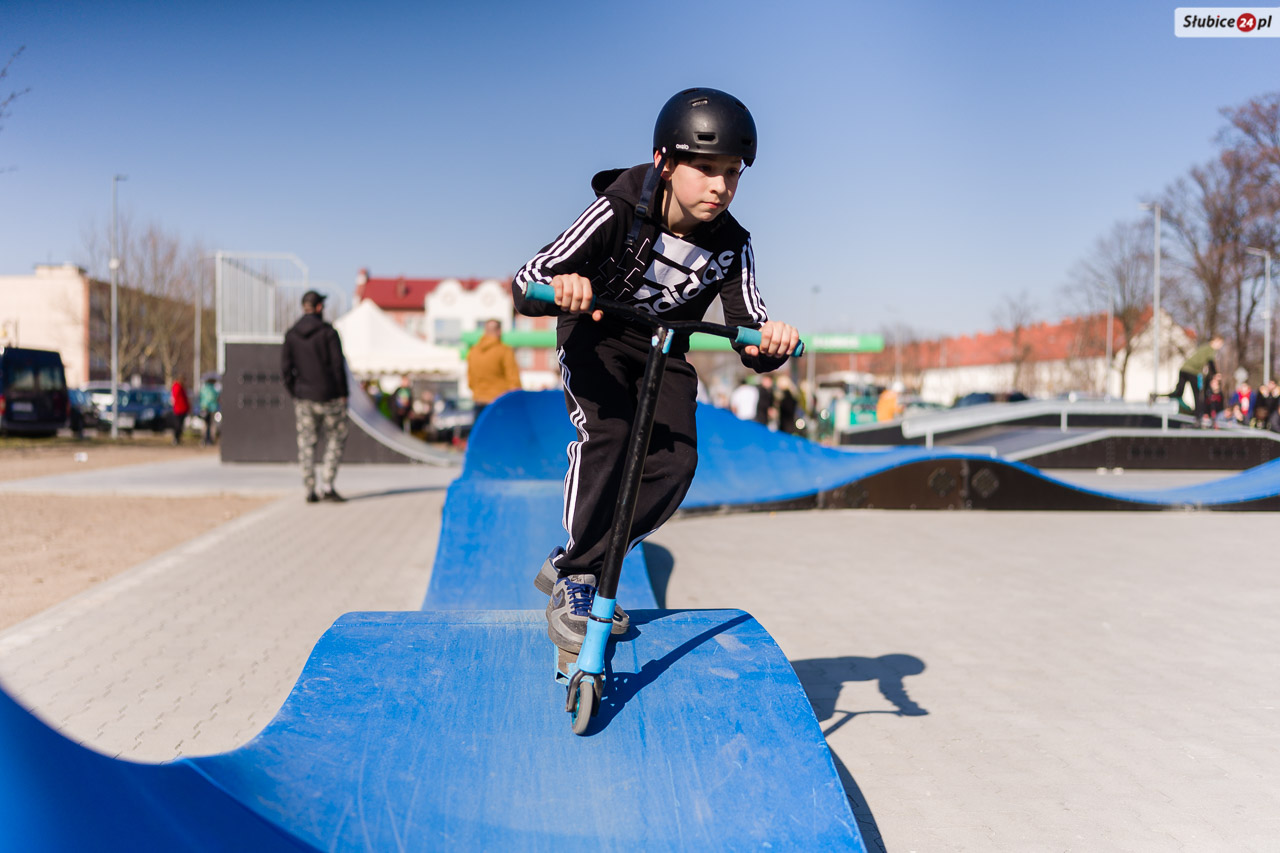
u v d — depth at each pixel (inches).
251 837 69.1
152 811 65.1
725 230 100.1
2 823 55.9
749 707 94.4
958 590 223.1
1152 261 1574.8
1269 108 1299.2
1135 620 195.3
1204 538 306.8
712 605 206.1
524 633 107.3
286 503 384.2
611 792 83.7
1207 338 1471.5
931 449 449.1
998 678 155.8
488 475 304.8
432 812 79.3
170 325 1792.6
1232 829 102.7
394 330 1403.8
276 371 605.3
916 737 129.8
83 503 381.7
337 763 83.2
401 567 248.2
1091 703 144.0
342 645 102.3
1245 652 172.6
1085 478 558.9
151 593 214.2
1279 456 617.0
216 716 134.9
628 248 96.1
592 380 101.2
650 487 99.7
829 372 2984.7
